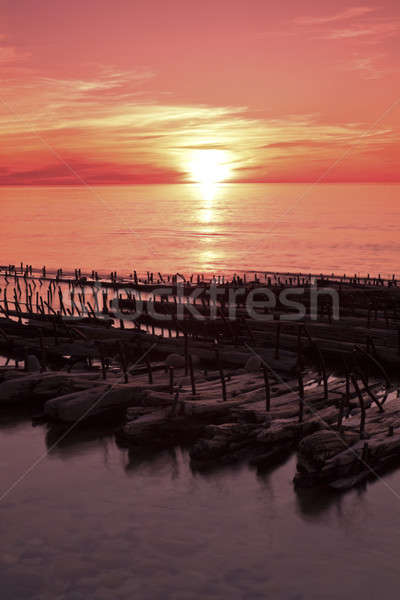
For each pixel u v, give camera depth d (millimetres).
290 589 9398
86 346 22172
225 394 15539
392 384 18359
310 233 89375
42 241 82312
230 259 62062
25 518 11375
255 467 13352
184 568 9898
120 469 13398
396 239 78500
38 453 14320
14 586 9492
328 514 11406
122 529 10984
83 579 9648
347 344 21859
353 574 9727
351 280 37125
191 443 14758
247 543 10531
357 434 13062
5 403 17375
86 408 16000
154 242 79688
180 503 11891
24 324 27656
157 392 15789
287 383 17625
